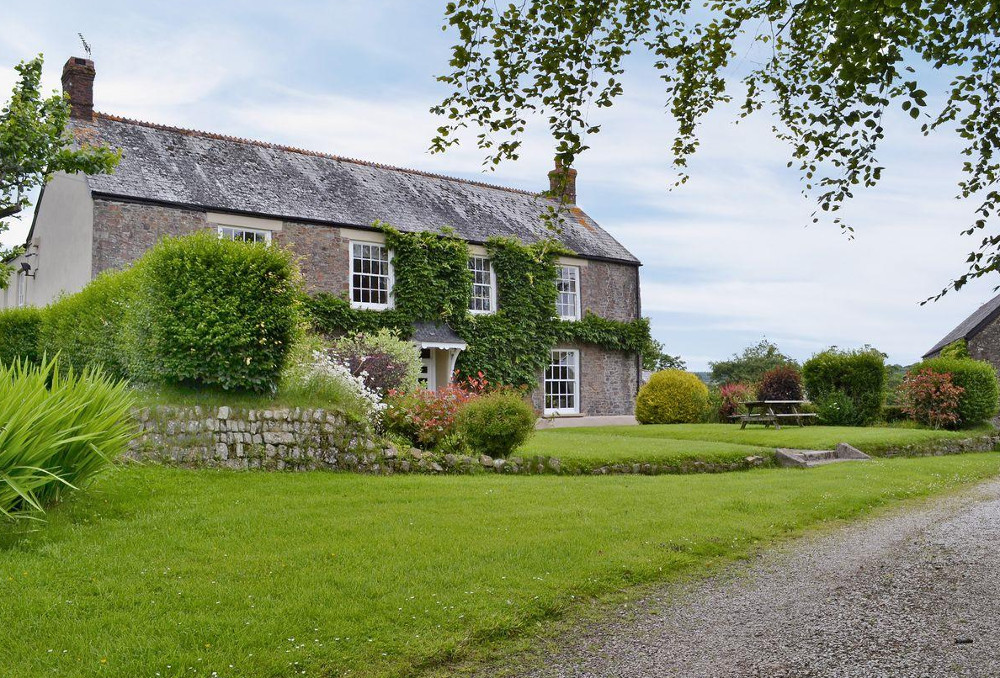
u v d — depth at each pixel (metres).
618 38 6.96
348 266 18.91
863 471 11.78
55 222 18.67
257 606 4.61
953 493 10.06
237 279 10.09
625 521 7.27
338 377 11.35
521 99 6.65
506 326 21.56
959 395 19.34
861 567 6.07
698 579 5.73
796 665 4.05
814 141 6.68
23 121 13.98
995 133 6.15
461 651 4.21
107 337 11.63
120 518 6.66
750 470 12.45
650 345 25.30
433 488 8.68
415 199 21.70
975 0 5.61
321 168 20.67
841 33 5.57
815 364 21.36
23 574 5.02
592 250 24.11
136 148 17.62
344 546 5.94
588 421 23.12
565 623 4.73
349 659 4.03
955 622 4.68
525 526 6.88
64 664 3.79
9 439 5.90
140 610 4.49
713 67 7.43
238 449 9.45
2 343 17.25
